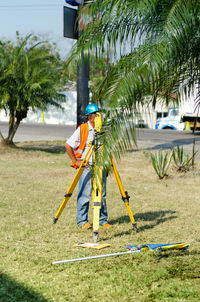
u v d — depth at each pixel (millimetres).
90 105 7121
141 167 16234
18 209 8938
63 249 6270
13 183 12211
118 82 4621
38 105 19078
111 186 12305
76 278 5086
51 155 19453
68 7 8500
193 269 5469
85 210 7562
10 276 5066
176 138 28578
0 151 19078
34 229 7371
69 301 4438
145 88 4703
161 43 4523
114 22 4664
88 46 4809
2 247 6258
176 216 8633
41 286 4773
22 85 17812
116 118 4738
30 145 23438
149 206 9672
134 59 4586
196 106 5852
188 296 4605
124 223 7961
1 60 18188
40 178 13336
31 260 5688
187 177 14156
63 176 13883
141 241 6824
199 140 27172
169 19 4531
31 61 18297
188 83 5574
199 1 4543
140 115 4820
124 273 5246
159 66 4480
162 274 5219
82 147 7125
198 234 7262
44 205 9438
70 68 4969
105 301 4434
